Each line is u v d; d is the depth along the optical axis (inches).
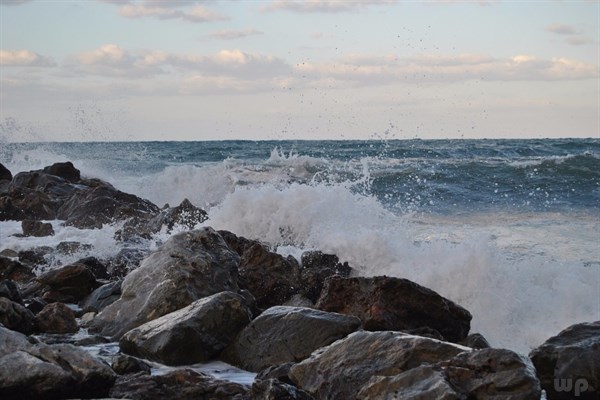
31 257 494.0
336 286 347.6
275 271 417.4
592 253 552.4
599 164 952.3
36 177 746.2
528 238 608.4
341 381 241.4
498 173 944.3
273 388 223.3
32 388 226.4
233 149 1771.7
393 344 244.5
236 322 301.0
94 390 233.9
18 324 325.4
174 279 340.8
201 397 231.8
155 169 1170.0
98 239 529.7
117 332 330.6
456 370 220.1
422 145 1584.6
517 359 217.5
